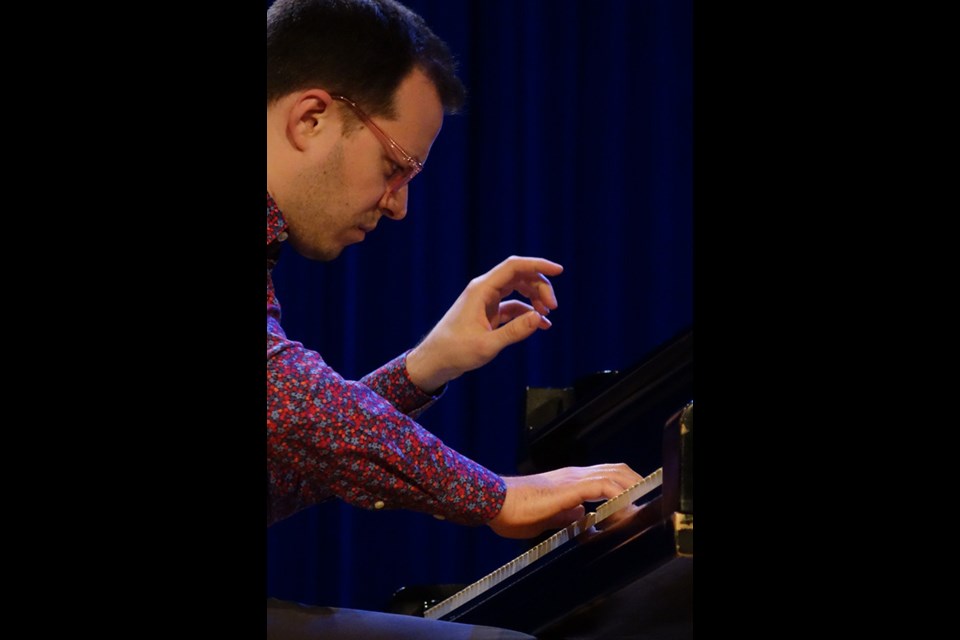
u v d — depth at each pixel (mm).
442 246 6230
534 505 2168
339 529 6254
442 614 2611
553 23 6223
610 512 2125
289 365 2094
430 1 6164
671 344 2850
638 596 1926
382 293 6277
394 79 2369
